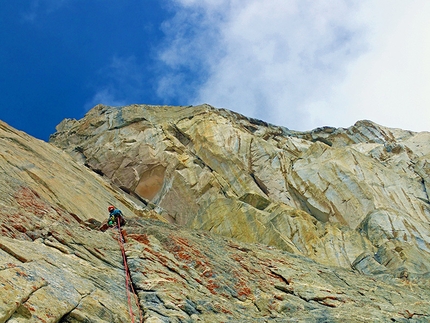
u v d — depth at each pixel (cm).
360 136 5809
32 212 1620
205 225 3541
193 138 5122
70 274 1080
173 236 1883
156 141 4988
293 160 4772
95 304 989
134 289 1230
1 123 3117
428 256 2912
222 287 1555
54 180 2511
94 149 5138
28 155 2720
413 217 3762
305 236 3203
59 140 5709
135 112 5562
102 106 6122
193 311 1217
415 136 5406
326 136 5941
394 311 1700
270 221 3375
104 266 1287
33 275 940
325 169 4331
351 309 1628
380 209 3500
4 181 1847
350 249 3092
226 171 4681
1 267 895
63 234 1368
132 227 1925
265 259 2153
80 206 2439
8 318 773
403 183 4159
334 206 3988
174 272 1488
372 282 2208
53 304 884
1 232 1234
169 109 5781
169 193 4466
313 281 1945
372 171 4241
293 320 1410
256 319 1371
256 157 4834
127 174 4775
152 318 1057
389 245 3020
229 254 2031
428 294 2178
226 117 5606
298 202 4322
